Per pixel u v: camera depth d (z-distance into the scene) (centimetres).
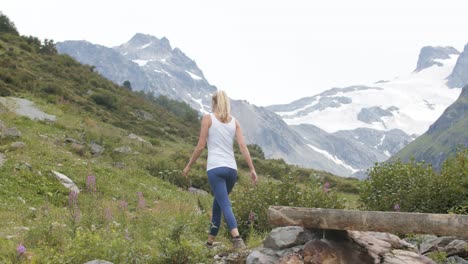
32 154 2402
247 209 1180
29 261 759
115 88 8050
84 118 4569
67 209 1532
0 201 1532
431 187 1188
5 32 8450
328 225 610
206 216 1120
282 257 643
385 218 584
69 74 7281
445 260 707
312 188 1273
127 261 736
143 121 6431
